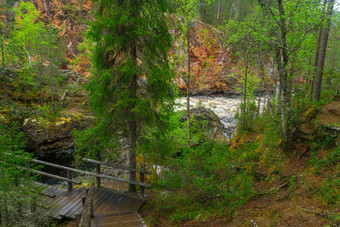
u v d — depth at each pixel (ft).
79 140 25.68
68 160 63.41
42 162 25.84
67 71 104.58
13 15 128.57
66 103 89.51
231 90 150.51
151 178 30.78
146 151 23.98
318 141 25.68
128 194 25.17
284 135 28.17
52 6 140.87
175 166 25.88
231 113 99.35
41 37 77.25
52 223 21.09
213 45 132.57
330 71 52.13
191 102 118.52
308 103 36.50
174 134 40.40
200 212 20.39
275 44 27.07
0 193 16.83
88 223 12.72
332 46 71.36
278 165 26.61
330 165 20.75
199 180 22.02
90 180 42.70
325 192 17.19
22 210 20.17
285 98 27.71
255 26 31.89
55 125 65.72
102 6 22.27
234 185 23.07
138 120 25.13
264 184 24.41
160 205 22.61
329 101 39.34
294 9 24.20
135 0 21.27
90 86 23.32
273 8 27.78
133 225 19.45
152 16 22.38
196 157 24.70
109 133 24.89
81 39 136.26
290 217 15.72
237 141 42.93
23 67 82.64
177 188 24.30
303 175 21.52
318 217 14.90
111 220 20.10
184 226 18.99
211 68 140.56
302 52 30.89
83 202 20.06
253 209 19.02
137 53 24.04
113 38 21.27
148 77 22.91
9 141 19.44
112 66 24.35
